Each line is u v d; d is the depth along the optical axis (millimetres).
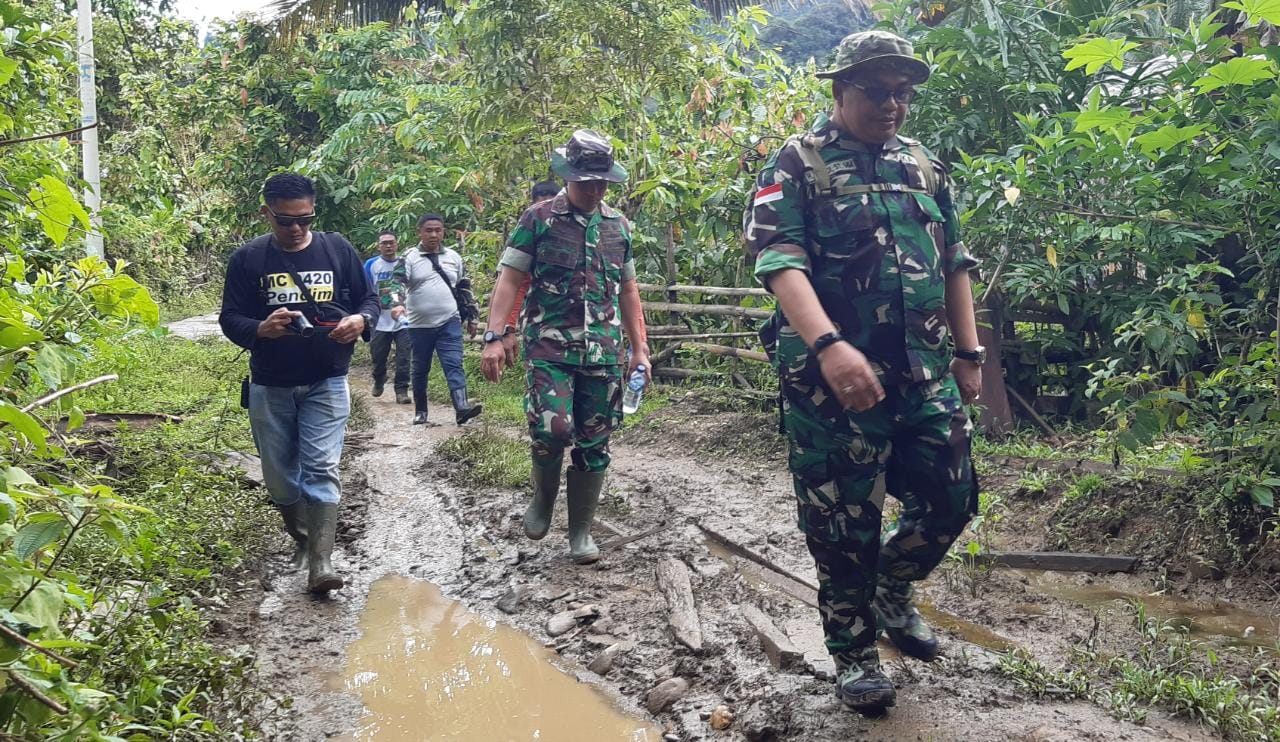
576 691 3648
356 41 14680
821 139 2848
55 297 3049
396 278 8797
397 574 5000
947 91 7125
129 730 2586
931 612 4062
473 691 3650
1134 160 5461
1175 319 5211
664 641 3889
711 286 9102
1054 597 4176
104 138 19781
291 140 15148
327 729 3363
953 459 2869
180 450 6023
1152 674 3133
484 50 9625
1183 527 4438
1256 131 4645
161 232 14578
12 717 1924
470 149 10328
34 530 2014
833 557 2939
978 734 2881
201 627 3580
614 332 4723
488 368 4574
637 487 6266
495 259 11141
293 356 4445
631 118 9703
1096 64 5305
